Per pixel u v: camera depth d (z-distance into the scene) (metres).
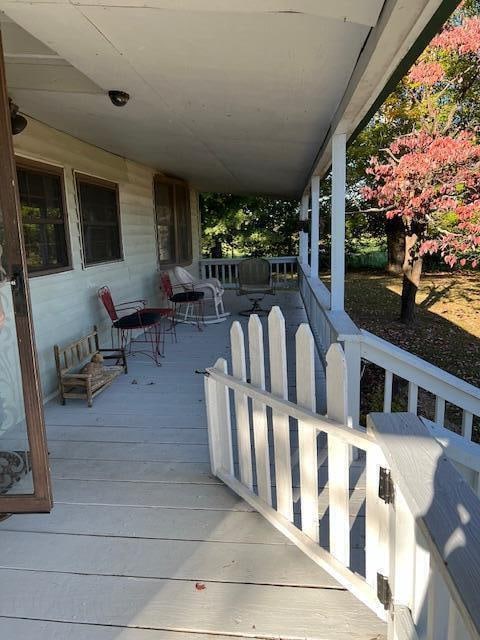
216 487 2.32
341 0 1.49
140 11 1.68
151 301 6.66
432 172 7.82
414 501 0.92
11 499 2.05
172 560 1.81
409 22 1.49
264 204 14.53
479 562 0.77
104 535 1.97
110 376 3.87
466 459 1.98
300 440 1.78
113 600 1.62
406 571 1.17
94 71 2.41
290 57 2.11
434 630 0.97
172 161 5.79
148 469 2.52
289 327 6.32
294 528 1.88
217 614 1.55
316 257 5.90
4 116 1.79
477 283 12.50
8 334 2.22
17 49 2.50
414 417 1.29
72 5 1.63
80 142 4.41
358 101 2.39
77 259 4.35
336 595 1.62
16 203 1.85
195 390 3.82
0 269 1.92
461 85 8.36
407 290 9.12
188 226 8.81
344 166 3.20
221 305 7.63
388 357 2.53
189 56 2.15
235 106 3.02
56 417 3.28
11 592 1.67
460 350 7.70
